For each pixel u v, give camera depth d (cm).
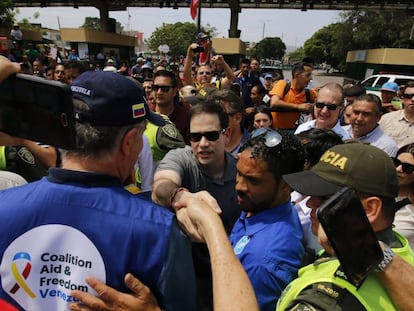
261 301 129
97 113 91
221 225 90
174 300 96
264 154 143
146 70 763
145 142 252
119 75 98
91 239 89
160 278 91
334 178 109
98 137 92
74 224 89
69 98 81
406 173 219
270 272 129
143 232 91
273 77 908
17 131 87
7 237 88
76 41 2514
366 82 1430
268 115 388
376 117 339
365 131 345
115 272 89
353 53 2947
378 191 104
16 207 90
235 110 290
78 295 87
